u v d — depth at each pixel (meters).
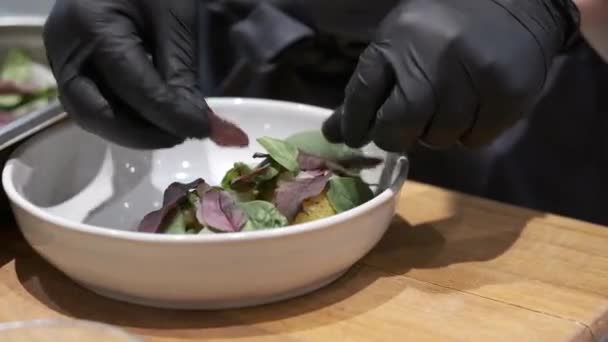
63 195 0.79
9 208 0.78
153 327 0.68
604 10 0.85
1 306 0.70
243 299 0.69
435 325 0.68
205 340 0.67
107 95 0.73
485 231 0.79
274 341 0.67
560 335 0.67
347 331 0.68
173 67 0.72
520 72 0.71
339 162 0.76
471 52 0.70
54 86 0.96
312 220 0.70
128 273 0.66
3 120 0.92
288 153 0.72
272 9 0.96
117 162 0.81
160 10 0.72
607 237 0.78
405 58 0.70
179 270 0.66
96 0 0.71
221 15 1.00
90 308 0.70
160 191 0.80
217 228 0.68
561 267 0.75
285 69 0.98
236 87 1.00
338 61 0.97
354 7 0.93
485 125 0.72
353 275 0.73
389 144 0.71
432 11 0.71
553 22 0.74
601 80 1.03
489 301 0.71
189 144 0.82
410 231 0.79
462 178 1.00
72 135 0.79
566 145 1.04
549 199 1.04
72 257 0.67
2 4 1.00
